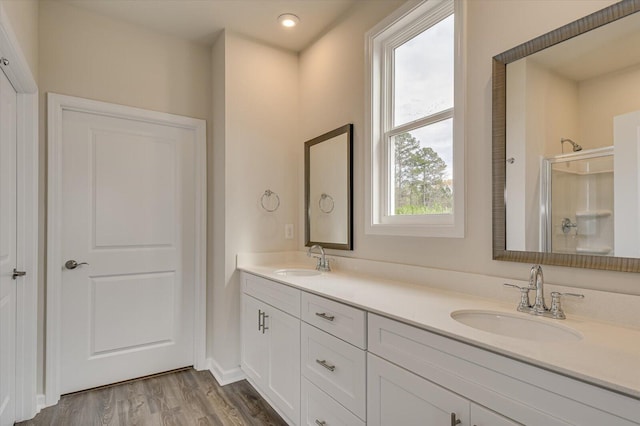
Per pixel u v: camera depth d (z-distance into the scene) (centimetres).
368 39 216
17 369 198
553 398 82
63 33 227
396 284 185
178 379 254
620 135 114
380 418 130
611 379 74
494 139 149
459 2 164
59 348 223
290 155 289
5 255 180
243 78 267
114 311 246
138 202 255
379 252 210
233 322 257
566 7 128
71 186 231
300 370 181
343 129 236
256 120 272
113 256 246
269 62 279
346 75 237
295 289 185
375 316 133
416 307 135
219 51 268
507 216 144
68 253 230
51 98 220
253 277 236
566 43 127
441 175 183
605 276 118
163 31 262
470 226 160
